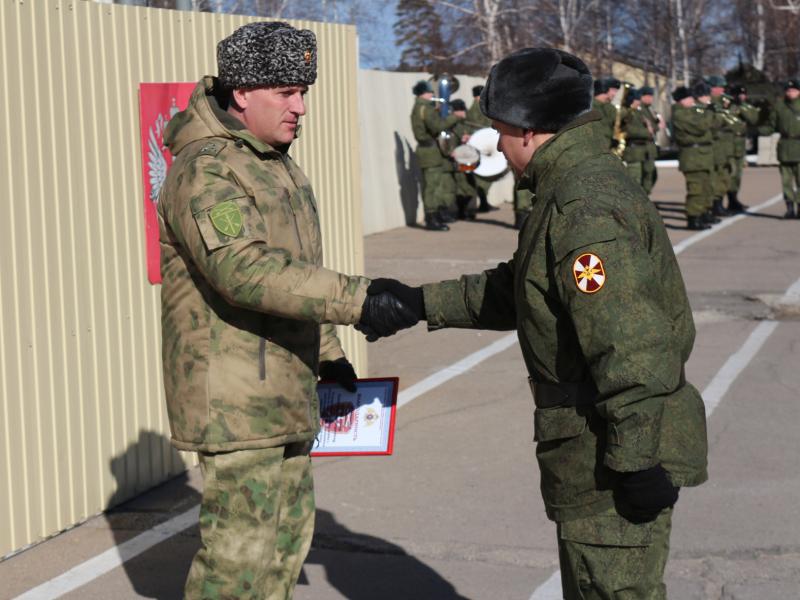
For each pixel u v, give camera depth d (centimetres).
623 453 256
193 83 559
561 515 280
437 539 475
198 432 307
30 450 463
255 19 604
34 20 460
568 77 276
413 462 580
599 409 261
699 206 1580
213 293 305
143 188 521
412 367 803
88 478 495
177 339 311
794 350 831
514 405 691
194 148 306
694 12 3853
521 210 1648
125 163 511
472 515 502
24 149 455
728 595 417
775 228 1588
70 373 482
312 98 655
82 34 486
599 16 3709
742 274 1183
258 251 292
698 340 874
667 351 256
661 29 3844
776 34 3797
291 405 314
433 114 1617
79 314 486
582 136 276
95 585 433
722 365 786
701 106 1578
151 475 536
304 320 297
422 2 3159
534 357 279
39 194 463
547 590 424
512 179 2097
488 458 585
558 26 3428
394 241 1528
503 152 290
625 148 1673
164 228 311
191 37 559
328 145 671
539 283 271
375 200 1628
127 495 520
